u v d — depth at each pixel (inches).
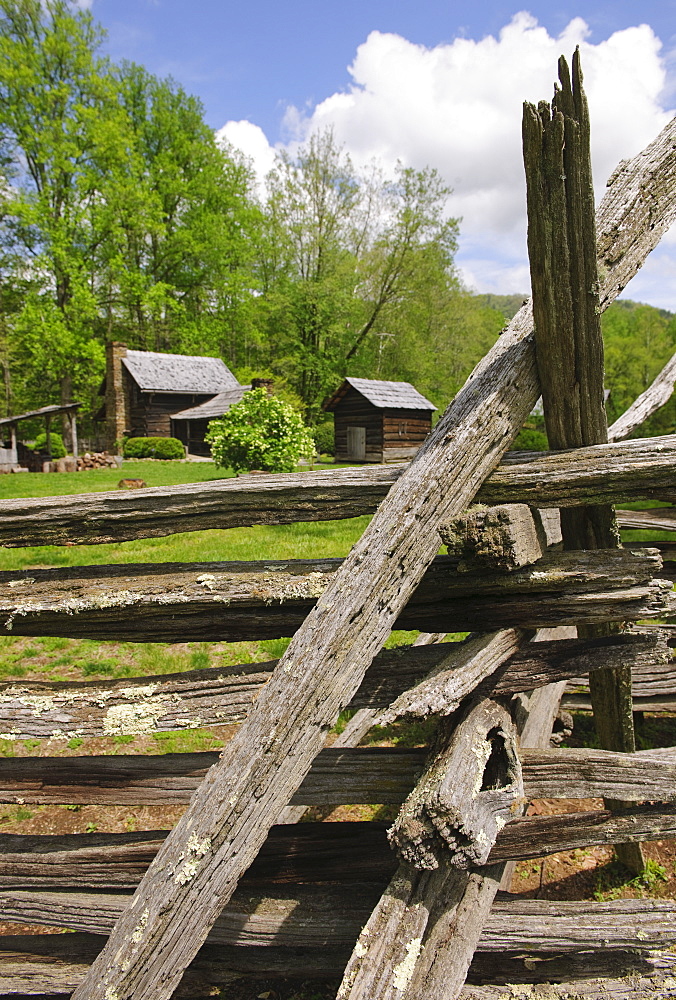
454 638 207.8
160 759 88.2
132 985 66.5
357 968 65.7
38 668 199.3
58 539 86.3
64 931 101.8
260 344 1626.5
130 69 1549.0
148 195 1346.0
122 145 1277.1
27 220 1151.0
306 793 83.2
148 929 66.9
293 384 1555.1
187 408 1327.5
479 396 79.7
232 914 83.1
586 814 83.3
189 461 1075.3
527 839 82.0
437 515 75.6
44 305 1251.8
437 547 76.2
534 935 80.6
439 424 81.0
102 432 1641.2
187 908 67.6
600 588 77.1
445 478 75.9
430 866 62.2
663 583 76.8
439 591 82.4
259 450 638.5
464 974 69.2
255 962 83.1
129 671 196.1
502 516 70.4
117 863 85.8
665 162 89.7
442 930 70.9
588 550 79.4
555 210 69.6
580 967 81.3
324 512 84.0
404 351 1473.9
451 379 1660.9
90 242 1320.1
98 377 1418.6
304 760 71.4
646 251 87.7
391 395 961.5
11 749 154.9
